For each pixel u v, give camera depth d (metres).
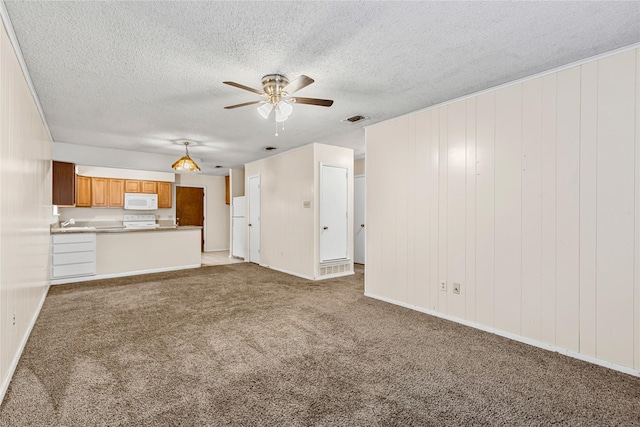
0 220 1.78
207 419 1.62
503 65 2.44
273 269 5.97
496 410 1.71
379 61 2.39
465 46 2.17
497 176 2.80
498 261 2.79
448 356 2.35
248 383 1.96
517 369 2.16
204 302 3.74
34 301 2.99
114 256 5.22
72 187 5.32
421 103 3.27
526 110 2.62
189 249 6.09
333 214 5.29
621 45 2.13
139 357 2.30
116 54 2.28
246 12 1.80
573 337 2.36
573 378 2.04
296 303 3.71
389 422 1.61
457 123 3.10
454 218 3.12
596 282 2.26
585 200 2.31
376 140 3.94
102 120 3.85
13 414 1.64
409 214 3.54
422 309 3.40
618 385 1.96
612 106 2.19
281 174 5.82
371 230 3.99
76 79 2.69
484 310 2.88
